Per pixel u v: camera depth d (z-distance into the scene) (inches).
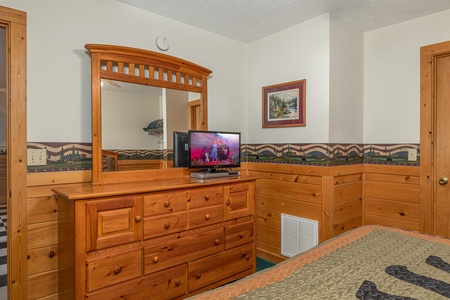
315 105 104.6
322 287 41.5
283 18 104.5
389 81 109.7
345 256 52.7
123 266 71.1
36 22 76.8
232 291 41.3
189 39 109.2
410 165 104.6
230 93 123.6
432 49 99.0
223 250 92.1
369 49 114.8
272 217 119.9
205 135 101.5
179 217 81.4
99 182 82.9
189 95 106.3
